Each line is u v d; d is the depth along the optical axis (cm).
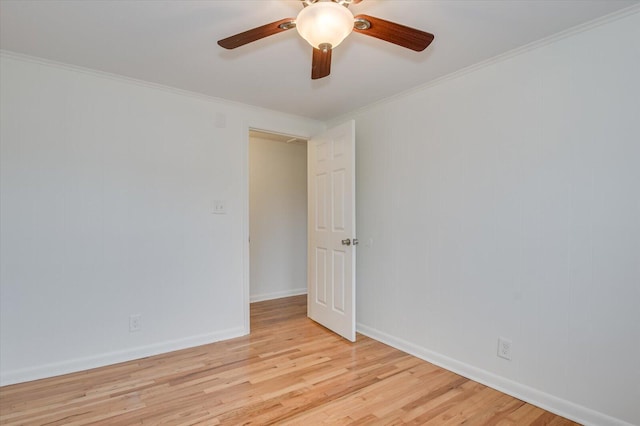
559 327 194
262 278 458
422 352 267
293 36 199
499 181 221
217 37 200
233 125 314
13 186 224
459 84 245
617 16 173
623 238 172
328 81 264
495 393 215
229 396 210
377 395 212
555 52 196
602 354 178
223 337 305
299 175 496
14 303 224
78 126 245
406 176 283
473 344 234
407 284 281
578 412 185
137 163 267
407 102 283
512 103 214
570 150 190
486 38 198
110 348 255
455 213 246
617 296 174
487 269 227
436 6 168
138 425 181
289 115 350
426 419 188
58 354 236
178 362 258
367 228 321
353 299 302
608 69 177
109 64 237
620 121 174
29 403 200
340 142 319
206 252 298
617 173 174
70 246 241
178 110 286
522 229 210
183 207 287
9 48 215
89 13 176
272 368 249
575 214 188
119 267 259
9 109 224
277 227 473
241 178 319
